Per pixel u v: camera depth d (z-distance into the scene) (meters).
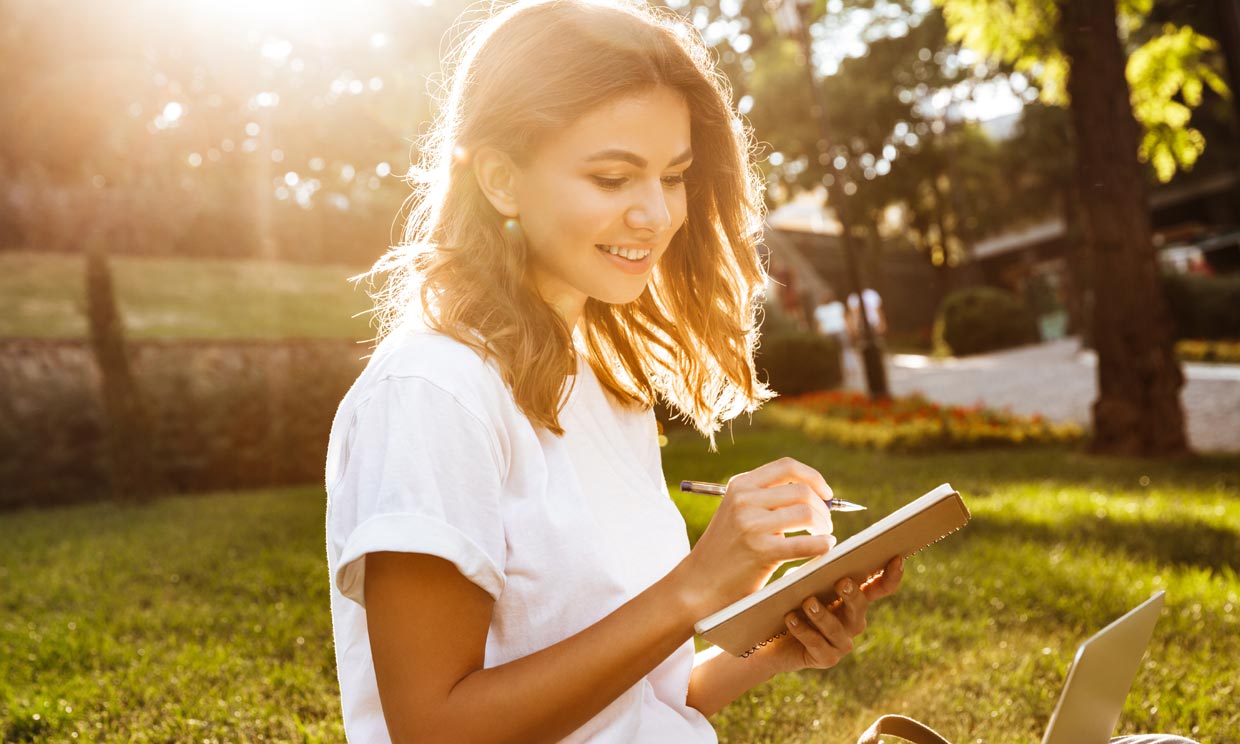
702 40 1.55
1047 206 35.03
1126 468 9.23
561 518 1.28
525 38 1.30
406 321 1.36
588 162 1.27
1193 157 12.86
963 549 5.54
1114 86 9.92
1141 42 16.08
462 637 1.15
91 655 4.27
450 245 1.34
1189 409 13.23
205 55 13.71
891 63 34.19
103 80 17.11
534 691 1.13
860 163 35.69
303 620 4.71
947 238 38.44
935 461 10.55
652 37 1.30
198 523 8.23
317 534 7.20
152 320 16.89
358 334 17.67
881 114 33.75
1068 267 30.16
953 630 4.08
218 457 12.07
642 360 1.75
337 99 13.00
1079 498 7.31
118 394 10.72
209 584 5.62
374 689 1.31
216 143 16.83
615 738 1.32
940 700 3.36
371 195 22.45
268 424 12.47
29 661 4.22
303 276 20.69
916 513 1.19
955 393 18.42
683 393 1.80
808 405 15.20
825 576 1.21
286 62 12.87
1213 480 8.19
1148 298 9.90
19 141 19.14
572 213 1.29
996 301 27.80
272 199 21.58
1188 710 3.11
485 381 1.24
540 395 1.30
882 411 13.20
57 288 17.80
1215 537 5.78
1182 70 12.42
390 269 1.50
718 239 1.66
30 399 11.44
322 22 11.63
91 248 10.74
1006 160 34.16
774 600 1.18
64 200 19.95
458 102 1.37
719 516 1.19
